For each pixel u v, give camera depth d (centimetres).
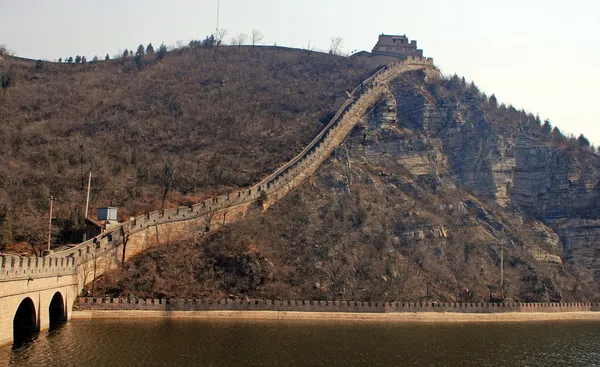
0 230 12000
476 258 14325
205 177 16050
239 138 18612
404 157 17675
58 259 9456
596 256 16525
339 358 8075
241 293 11619
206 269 11919
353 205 14950
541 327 11988
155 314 10656
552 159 18300
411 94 19838
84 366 7000
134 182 15775
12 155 17325
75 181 15700
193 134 19238
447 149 18525
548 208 17838
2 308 7344
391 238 13975
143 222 12288
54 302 9819
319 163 16600
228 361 7606
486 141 18125
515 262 14675
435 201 16188
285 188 15125
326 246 13050
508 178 17850
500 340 10144
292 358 7950
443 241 14525
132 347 8050
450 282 13262
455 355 8725
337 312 11544
